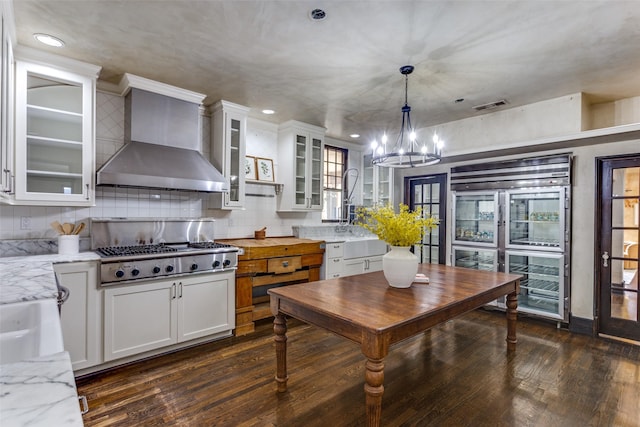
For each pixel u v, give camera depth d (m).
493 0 1.94
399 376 2.54
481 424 1.97
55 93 2.75
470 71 2.89
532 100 3.60
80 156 2.82
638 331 3.23
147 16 2.13
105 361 2.56
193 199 3.81
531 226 4.00
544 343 3.20
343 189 5.50
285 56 2.65
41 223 2.89
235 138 3.84
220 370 2.61
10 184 2.21
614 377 2.52
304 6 2.02
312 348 3.04
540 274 3.90
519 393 2.30
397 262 2.37
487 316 4.03
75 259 2.45
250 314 3.48
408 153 2.71
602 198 3.45
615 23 2.15
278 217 4.66
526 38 2.35
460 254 4.63
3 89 1.77
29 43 2.46
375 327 1.63
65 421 0.54
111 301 2.58
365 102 3.69
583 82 3.12
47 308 1.33
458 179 4.56
